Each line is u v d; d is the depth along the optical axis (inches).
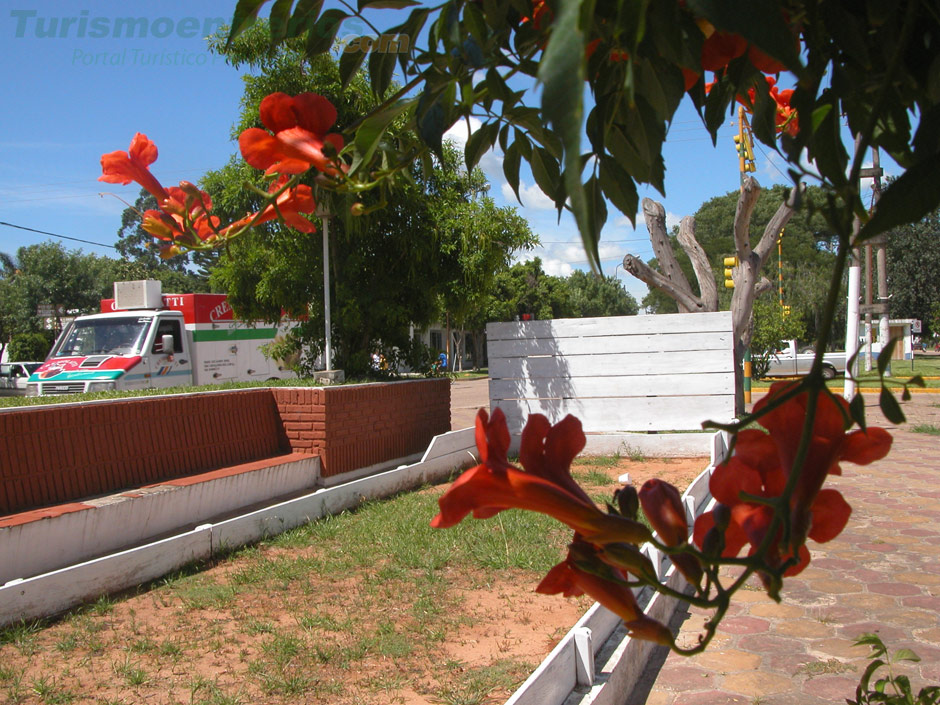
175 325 535.2
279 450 311.9
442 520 24.6
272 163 44.1
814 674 138.8
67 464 222.2
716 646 153.4
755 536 26.0
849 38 34.5
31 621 165.6
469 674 137.4
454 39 39.4
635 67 33.7
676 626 165.5
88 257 1268.5
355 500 275.0
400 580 192.2
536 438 28.3
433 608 170.1
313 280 362.9
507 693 129.4
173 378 523.8
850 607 171.6
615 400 390.0
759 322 896.9
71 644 152.6
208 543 212.4
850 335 482.9
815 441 26.1
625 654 133.6
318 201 59.0
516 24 44.8
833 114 35.8
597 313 1670.8
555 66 15.5
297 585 190.7
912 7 29.4
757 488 26.7
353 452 322.0
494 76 42.9
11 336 1152.2
